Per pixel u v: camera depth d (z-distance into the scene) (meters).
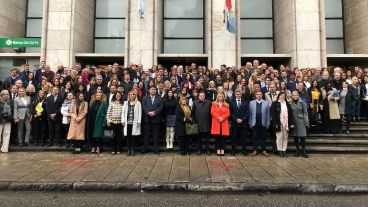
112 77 10.49
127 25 15.84
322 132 11.15
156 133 9.61
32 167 7.66
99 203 5.48
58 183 6.30
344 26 18.69
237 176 6.90
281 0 17.61
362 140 10.43
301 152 9.46
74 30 15.96
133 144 9.46
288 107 9.39
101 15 18.89
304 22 15.84
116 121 9.30
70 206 5.32
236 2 15.91
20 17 18.67
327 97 10.84
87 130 9.59
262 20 18.89
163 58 16.53
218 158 8.95
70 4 15.95
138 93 10.12
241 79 10.60
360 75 12.36
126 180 6.51
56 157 8.94
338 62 17.45
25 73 11.94
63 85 10.53
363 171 7.45
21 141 10.20
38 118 10.18
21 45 16.02
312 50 15.72
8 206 5.30
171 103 9.86
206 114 9.39
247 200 5.69
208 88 10.51
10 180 6.49
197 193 6.15
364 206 5.38
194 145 10.36
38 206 5.31
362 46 16.86
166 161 8.46
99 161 8.40
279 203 5.53
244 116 9.47
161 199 5.73
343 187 6.22
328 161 8.66
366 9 16.53
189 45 18.41
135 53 15.81
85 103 9.64
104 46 18.66
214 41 15.77
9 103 9.83
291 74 11.55
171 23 18.55
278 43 18.02
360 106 11.83
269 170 7.50
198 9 18.62
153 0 16.11
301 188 6.23
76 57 16.34
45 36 15.82
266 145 10.38
